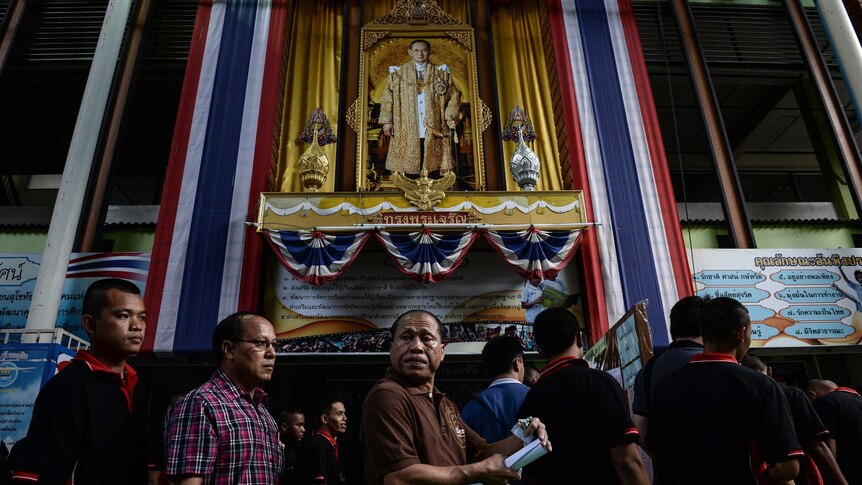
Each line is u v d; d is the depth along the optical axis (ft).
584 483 7.95
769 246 31.53
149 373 30.07
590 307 26.09
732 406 8.02
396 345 7.61
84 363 7.39
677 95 42.06
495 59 33.06
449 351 26.02
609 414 8.09
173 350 24.39
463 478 6.16
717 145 31.48
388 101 31.58
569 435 8.21
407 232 26.05
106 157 29.14
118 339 7.74
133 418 7.65
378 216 26.23
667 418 8.53
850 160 31.60
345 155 30.32
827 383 13.61
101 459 7.00
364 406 6.97
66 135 40.65
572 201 26.91
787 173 48.11
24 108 39.11
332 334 25.96
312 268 25.20
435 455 6.79
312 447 15.71
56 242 24.36
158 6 35.42
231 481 7.16
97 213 27.94
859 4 34.63
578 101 30.30
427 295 26.81
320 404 16.80
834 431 11.83
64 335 23.61
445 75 32.19
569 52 31.42
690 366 8.76
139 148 43.37
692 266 27.22
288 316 26.14
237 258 26.09
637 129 29.81
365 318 26.25
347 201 26.40
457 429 7.54
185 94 29.22
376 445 6.47
